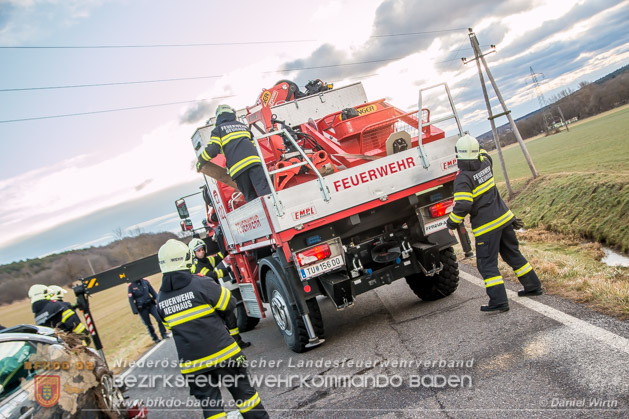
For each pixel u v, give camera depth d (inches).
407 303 291.6
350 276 245.4
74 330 267.3
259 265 266.4
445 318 239.5
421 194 251.0
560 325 190.4
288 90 333.1
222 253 344.8
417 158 240.8
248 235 267.7
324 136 273.6
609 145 1086.4
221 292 165.2
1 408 133.6
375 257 248.7
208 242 376.8
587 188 725.9
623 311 187.5
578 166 937.5
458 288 290.0
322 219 226.4
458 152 222.7
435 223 249.3
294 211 221.8
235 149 254.2
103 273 300.0
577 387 144.0
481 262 226.1
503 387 155.4
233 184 290.5
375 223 247.0
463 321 227.1
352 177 230.2
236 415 193.3
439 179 245.0
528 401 143.5
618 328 175.0
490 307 225.3
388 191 235.0
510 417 137.8
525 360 169.5
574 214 695.1
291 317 245.9
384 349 220.1
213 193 330.6
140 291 441.7
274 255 248.7
